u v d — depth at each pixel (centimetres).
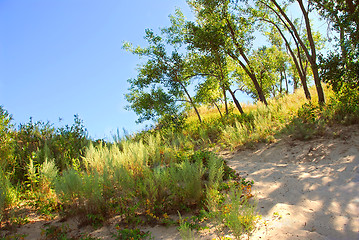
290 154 838
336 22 962
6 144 706
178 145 1116
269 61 1861
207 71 1593
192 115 2198
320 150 801
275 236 359
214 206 456
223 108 2144
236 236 349
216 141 1181
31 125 935
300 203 470
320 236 349
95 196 492
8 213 504
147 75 1623
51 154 843
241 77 1945
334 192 496
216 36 1470
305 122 1028
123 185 535
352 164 634
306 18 1241
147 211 476
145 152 760
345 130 879
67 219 502
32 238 437
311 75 2000
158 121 1516
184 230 370
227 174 671
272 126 1127
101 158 769
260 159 866
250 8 1497
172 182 548
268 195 526
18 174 705
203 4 1520
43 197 554
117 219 486
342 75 941
